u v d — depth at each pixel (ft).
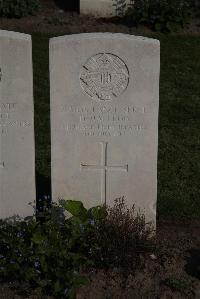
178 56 15.98
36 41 16.28
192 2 18.30
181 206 10.42
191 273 9.05
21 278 8.79
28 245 8.87
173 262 9.24
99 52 8.97
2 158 9.26
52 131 9.27
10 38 8.81
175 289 8.78
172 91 14.43
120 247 9.02
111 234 9.07
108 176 9.48
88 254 9.05
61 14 18.24
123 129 9.27
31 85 9.02
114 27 17.44
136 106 9.18
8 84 8.98
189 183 11.05
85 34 8.98
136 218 9.34
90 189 9.53
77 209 9.30
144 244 9.24
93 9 18.07
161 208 10.37
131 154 9.37
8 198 9.45
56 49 8.95
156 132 9.27
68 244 8.81
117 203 9.56
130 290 8.77
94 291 8.73
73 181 9.48
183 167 11.53
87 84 9.09
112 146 9.34
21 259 8.68
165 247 9.55
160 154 11.94
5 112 9.07
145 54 8.97
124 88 9.11
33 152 9.29
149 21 17.26
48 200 10.12
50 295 8.65
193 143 12.36
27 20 17.60
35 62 15.24
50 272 8.61
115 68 9.03
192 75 15.17
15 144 9.22
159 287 8.82
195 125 13.06
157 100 9.14
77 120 9.22
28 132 9.20
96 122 9.24
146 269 9.11
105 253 9.00
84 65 9.01
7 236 8.95
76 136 9.29
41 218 9.64
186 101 14.02
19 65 8.93
